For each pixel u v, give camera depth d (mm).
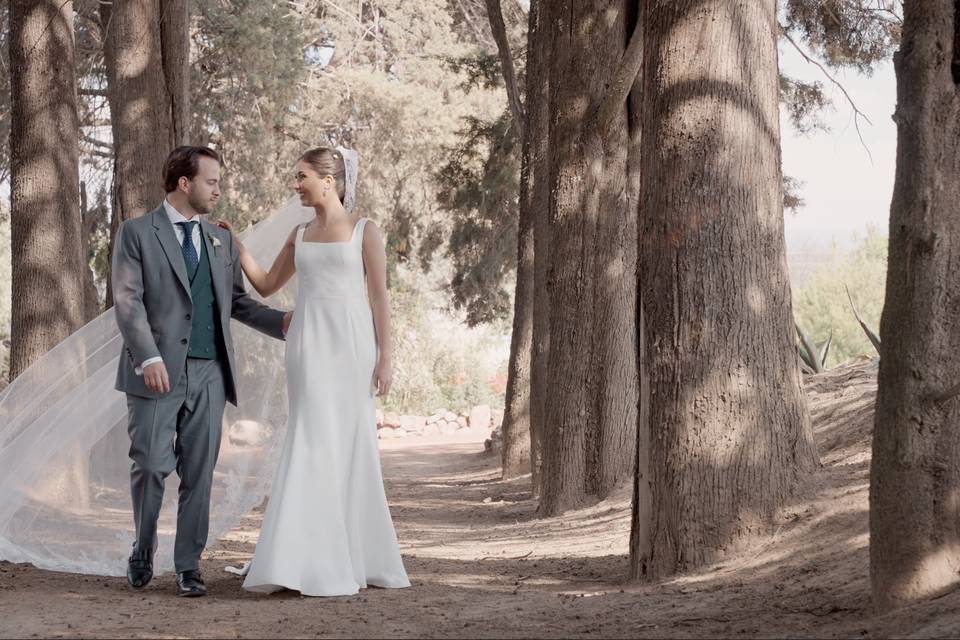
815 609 4207
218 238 5445
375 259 5535
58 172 10695
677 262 5516
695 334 5461
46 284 10555
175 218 5348
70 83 10852
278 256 5762
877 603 4012
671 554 5441
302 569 5098
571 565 6625
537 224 13281
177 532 5199
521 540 8539
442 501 13289
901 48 4070
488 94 27938
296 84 23781
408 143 27312
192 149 5391
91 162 20781
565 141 10539
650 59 5750
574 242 10430
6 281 37688
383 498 5469
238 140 22297
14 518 5855
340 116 27609
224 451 6270
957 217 3955
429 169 27438
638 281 5762
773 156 5695
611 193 10461
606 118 10195
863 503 5211
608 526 8523
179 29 11344
